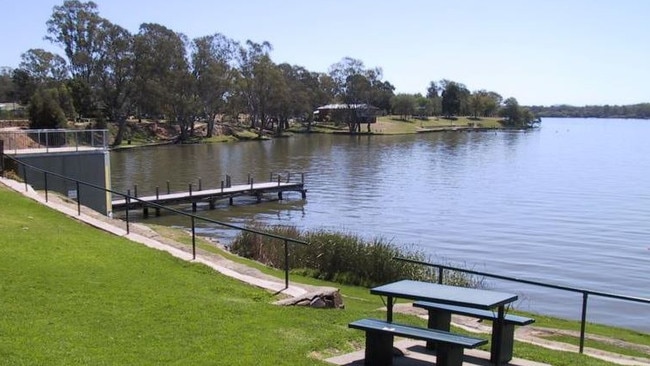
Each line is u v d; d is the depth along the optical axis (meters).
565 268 24.06
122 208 36.53
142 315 8.75
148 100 89.81
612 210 37.97
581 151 93.25
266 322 8.88
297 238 21.66
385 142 107.31
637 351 11.25
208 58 99.94
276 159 72.94
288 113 122.94
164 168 62.03
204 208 40.19
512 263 24.77
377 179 54.75
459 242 28.83
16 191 19.45
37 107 65.88
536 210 38.06
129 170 60.00
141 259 12.67
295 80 134.62
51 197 19.39
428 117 181.62
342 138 117.00
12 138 26.97
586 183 51.97
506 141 118.81
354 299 14.40
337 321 9.38
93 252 12.70
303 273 19.33
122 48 88.50
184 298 9.92
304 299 10.60
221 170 60.81
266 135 115.38
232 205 41.34
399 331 6.77
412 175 57.78
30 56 94.94
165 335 7.90
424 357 7.62
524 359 8.11
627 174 59.50
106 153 27.72
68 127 68.62
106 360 6.82
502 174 58.91
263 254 20.70
